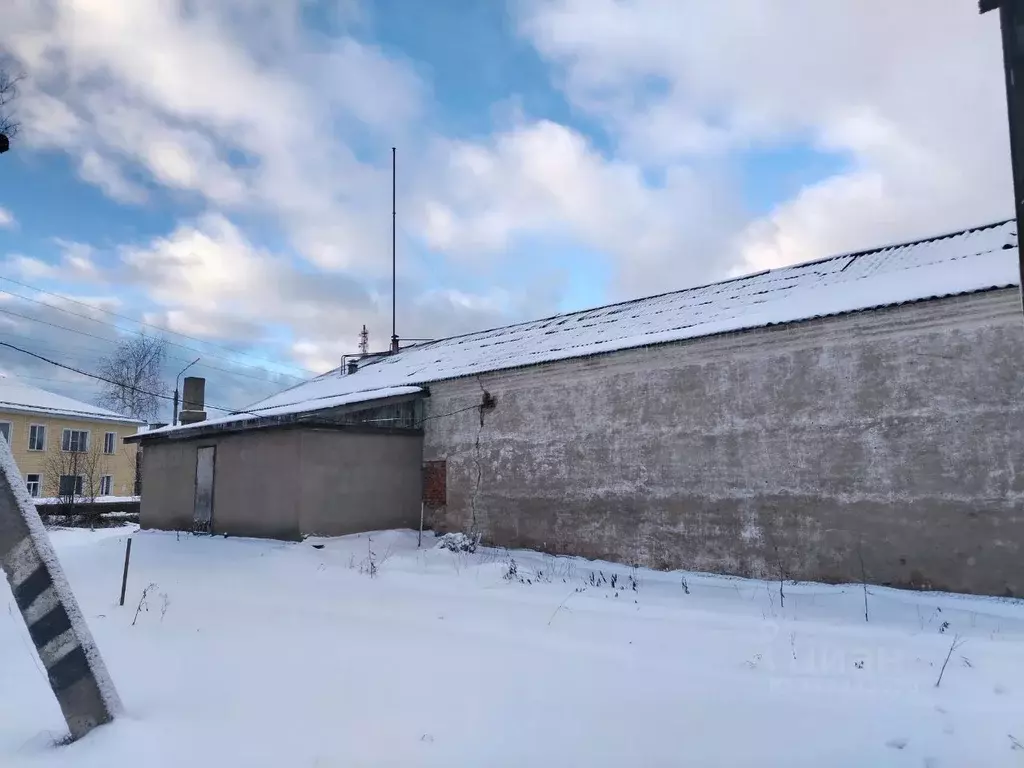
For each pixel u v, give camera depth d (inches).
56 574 160.4
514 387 512.4
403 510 561.0
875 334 346.3
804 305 390.9
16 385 1450.5
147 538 609.3
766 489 377.1
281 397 849.5
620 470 442.9
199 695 183.5
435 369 626.5
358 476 542.6
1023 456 300.8
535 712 174.1
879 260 472.4
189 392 821.2
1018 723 163.5
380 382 669.9
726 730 163.0
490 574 389.7
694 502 405.4
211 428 595.5
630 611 293.3
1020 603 290.0
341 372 911.7
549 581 379.2
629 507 435.5
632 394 442.3
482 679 200.5
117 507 1005.2
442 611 297.1
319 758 145.4
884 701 181.0
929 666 209.5
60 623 159.2
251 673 204.2
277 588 358.3
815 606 306.7
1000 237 412.8
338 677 201.2
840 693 187.8
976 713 170.7
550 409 487.2
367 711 173.6
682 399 417.7
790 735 159.9
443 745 153.3
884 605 301.0
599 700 183.0
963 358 319.6
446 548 498.0
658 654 228.4
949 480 318.3
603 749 152.3
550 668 212.1
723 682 198.2
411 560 459.2
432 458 566.3
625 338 471.8
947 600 303.3
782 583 349.7
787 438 371.9
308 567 430.0
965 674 200.5
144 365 1697.8
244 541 539.5
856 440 347.6
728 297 516.7
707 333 398.0
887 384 340.5
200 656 222.4
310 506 518.0
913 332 335.0
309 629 263.6
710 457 401.1
